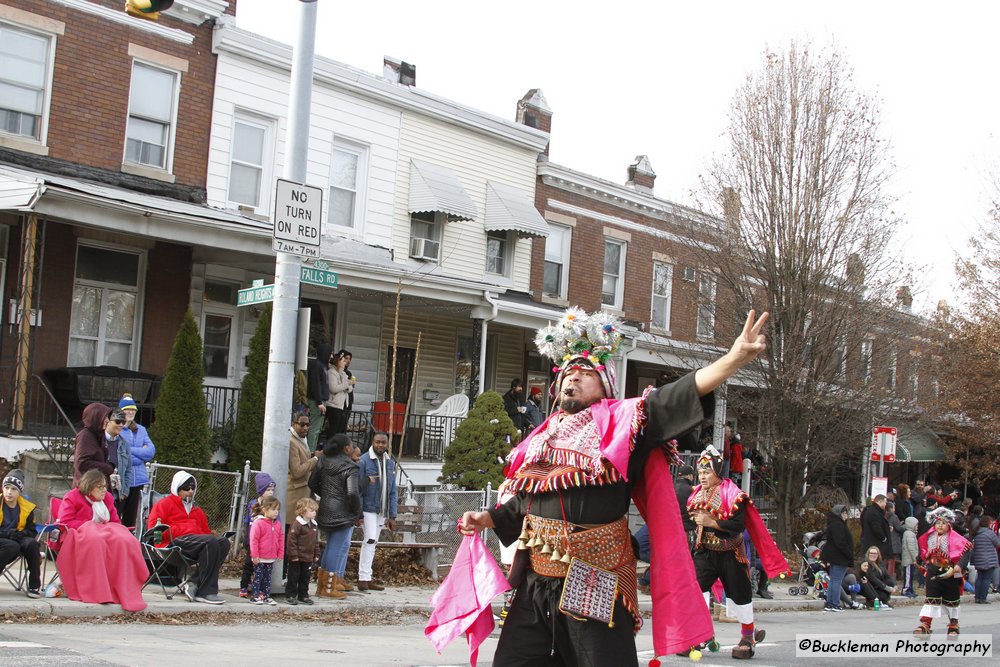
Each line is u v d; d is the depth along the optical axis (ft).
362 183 66.74
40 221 50.52
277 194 35.83
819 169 68.95
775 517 74.54
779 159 69.36
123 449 38.60
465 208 70.13
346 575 43.73
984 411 93.30
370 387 67.77
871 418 70.95
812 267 68.95
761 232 69.72
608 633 13.64
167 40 56.39
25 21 50.62
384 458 42.06
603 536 13.84
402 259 68.90
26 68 51.11
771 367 69.87
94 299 53.47
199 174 58.03
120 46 54.34
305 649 27.78
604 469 13.67
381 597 40.14
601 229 84.07
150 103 56.13
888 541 65.36
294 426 41.01
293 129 36.42
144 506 39.73
